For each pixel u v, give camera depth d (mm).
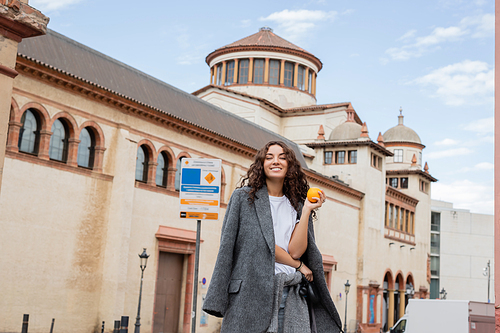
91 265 28922
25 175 25703
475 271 91438
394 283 62469
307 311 3527
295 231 3574
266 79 62844
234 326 3324
